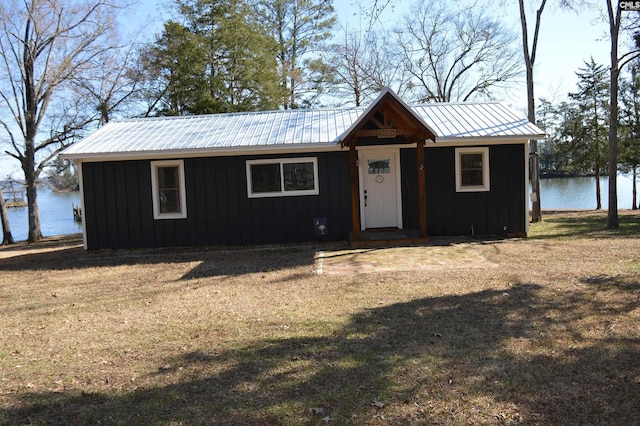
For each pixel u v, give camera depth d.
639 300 5.59
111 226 12.25
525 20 16.67
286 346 4.65
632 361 3.96
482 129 11.81
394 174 12.23
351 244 10.98
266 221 12.16
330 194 12.12
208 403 3.57
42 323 6.04
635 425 3.04
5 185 27.53
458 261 8.73
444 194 12.00
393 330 4.98
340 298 6.43
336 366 4.11
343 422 3.20
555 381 3.67
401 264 8.66
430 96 28.98
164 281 8.41
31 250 16.42
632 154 20.28
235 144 11.71
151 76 24.28
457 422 3.15
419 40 28.66
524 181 11.84
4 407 3.68
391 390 3.62
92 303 7.03
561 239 11.03
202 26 25.86
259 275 8.35
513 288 6.46
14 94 21.25
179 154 11.79
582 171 25.97
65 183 39.41
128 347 4.90
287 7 28.22
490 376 3.79
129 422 3.36
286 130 12.77
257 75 25.45
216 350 4.66
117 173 12.14
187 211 12.20
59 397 3.82
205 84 24.77
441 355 4.25
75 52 21.27
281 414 3.34
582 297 5.84
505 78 28.00
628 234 11.27
